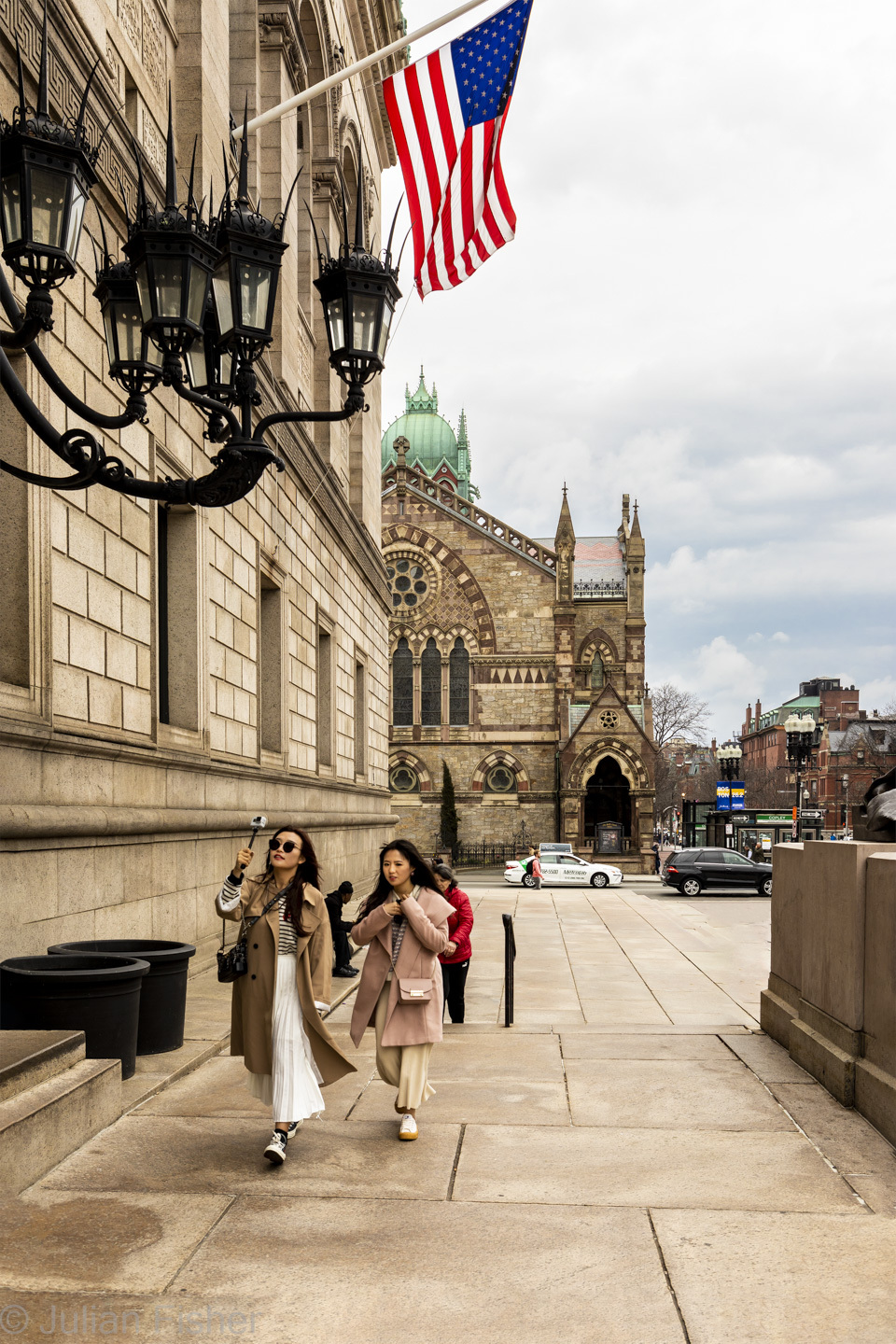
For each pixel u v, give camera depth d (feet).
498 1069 29.30
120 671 38.40
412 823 199.52
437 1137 22.45
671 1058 30.60
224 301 20.38
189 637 47.37
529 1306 14.57
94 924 34.68
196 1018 35.17
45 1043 21.68
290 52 64.23
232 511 53.93
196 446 48.49
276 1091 20.27
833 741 377.91
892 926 23.09
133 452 39.78
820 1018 28.37
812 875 29.60
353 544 96.53
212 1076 27.40
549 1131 22.94
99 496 36.52
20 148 17.85
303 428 68.95
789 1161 20.94
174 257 19.27
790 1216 17.97
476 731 200.23
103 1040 24.84
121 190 35.99
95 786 35.55
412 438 357.20
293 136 66.74
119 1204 18.04
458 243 51.08
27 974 24.32
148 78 43.29
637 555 210.38
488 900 116.67
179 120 46.88
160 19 44.88
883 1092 22.75
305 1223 17.37
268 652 65.87
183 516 47.55
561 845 161.79
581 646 210.38
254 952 20.79
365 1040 34.30
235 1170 19.89
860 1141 22.25
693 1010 42.75
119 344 22.49
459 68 49.62
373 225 110.32
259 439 20.56
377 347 21.85
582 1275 15.55
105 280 22.44
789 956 32.60
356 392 22.03
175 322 19.29
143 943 30.40
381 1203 18.34
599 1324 14.07
